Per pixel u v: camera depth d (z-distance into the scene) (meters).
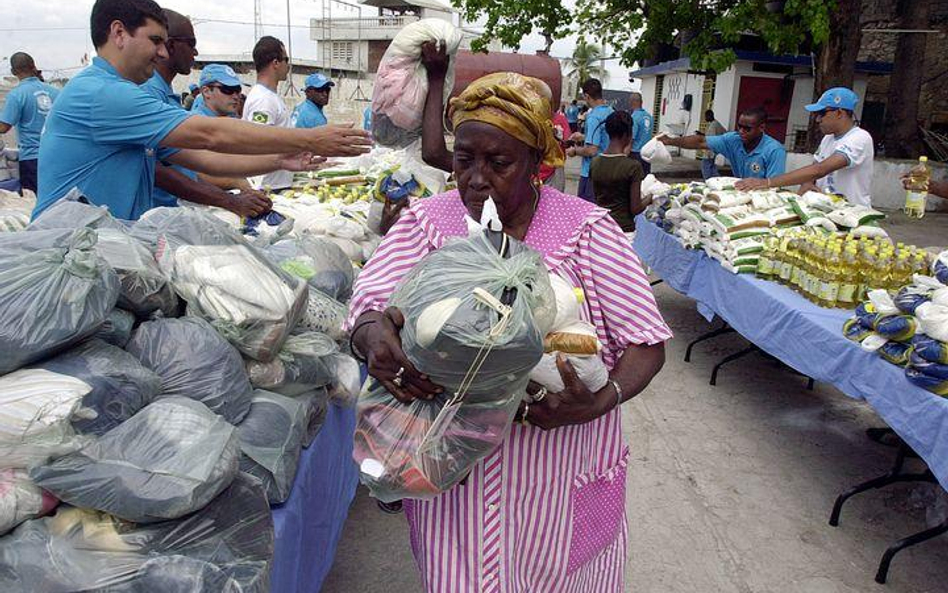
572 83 48.53
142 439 1.39
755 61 18.66
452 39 2.85
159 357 1.70
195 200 3.38
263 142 2.48
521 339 1.14
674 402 4.49
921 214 4.15
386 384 1.25
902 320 2.63
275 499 1.71
